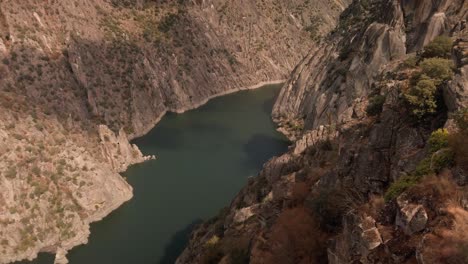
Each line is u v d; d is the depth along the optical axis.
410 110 32.53
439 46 44.50
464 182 22.11
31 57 109.56
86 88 119.12
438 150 25.30
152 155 111.12
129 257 75.25
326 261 30.48
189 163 107.81
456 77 29.88
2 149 79.31
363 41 103.81
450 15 83.50
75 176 86.12
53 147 87.56
